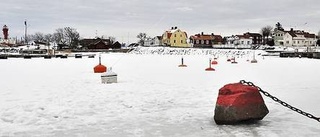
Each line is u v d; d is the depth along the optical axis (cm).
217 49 8800
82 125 800
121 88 1491
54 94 1312
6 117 887
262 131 716
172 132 732
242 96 759
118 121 839
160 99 1176
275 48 9181
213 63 3922
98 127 780
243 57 6594
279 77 2061
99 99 1179
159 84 1656
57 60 4841
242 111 753
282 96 1209
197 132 726
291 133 700
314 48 8894
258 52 7738
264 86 1546
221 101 782
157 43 12800
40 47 10881
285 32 10969
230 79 1941
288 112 906
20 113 938
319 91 1346
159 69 2934
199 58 5959
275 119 824
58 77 2102
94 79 1952
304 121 802
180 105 1056
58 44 11600
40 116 899
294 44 10806
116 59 5319
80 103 1098
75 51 8631
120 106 1043
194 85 1614
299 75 2211
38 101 1140
